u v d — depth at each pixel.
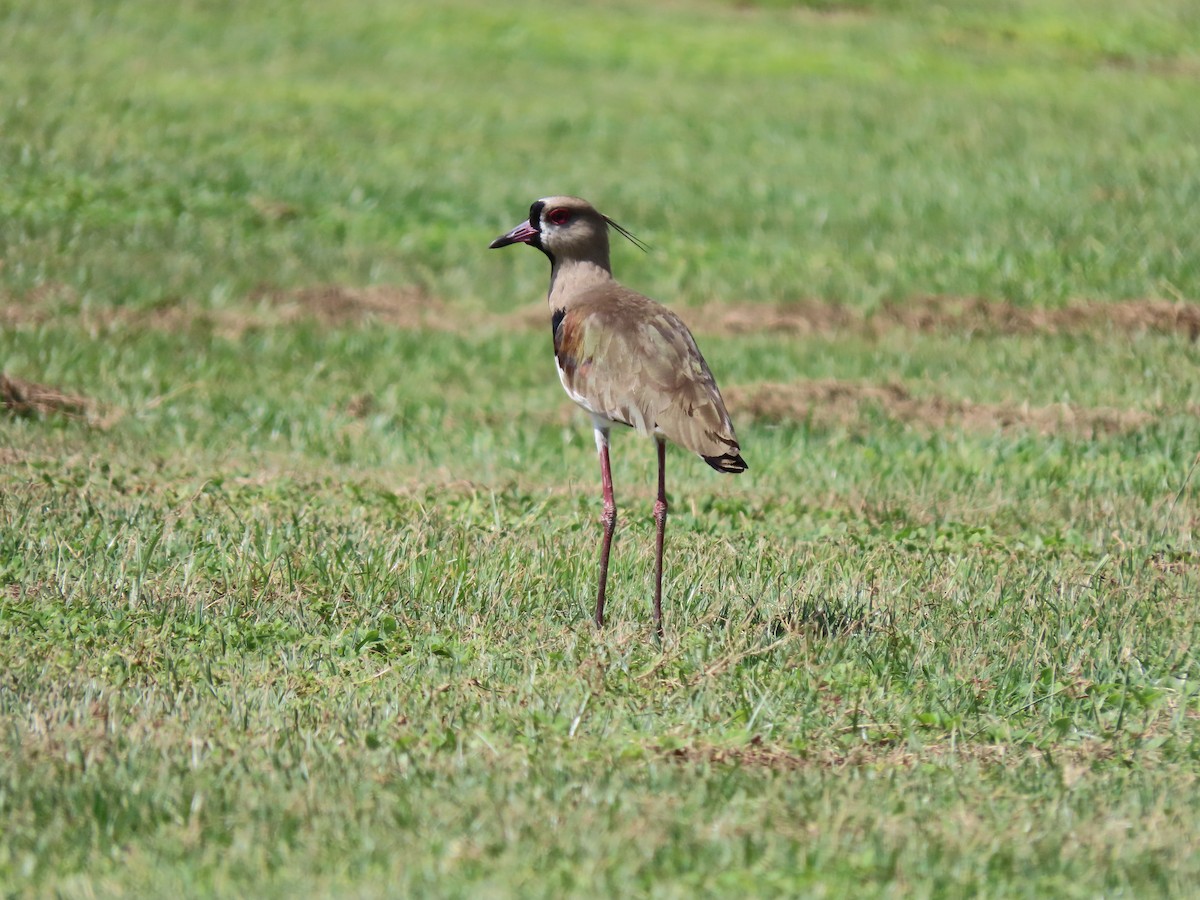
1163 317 33.25
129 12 60.97
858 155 48.88
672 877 11.61
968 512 23.03
